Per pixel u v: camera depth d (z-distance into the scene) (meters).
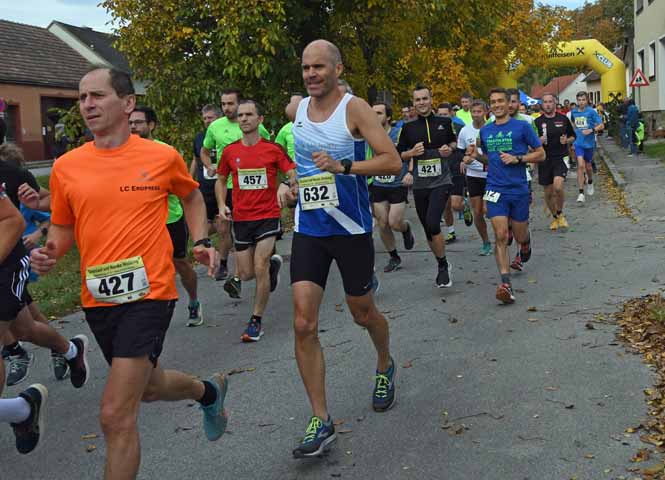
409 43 16.73
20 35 41.31
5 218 4.05
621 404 4.49
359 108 4.06
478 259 9.52
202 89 14.27
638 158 22.33
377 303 7.48
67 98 40.75
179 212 6.83
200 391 3.90
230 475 3.94
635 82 26.94
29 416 3.89
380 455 4.04
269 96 14.52
